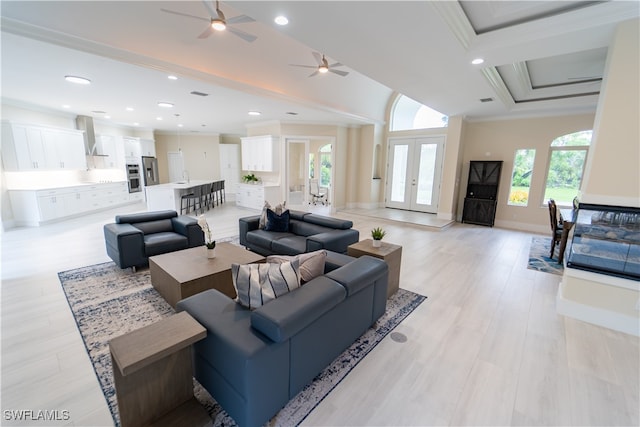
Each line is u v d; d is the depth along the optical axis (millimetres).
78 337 2299
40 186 6348
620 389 1896
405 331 2500
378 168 8789
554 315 2805
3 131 5426
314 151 11031
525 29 2826
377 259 2576
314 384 1890
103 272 3564
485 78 3986
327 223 4145
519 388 1896
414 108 8070
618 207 2531
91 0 2688
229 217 7238
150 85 4285
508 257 4531
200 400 1767
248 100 5246
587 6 2504
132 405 1412
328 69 3770
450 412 1704
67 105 5785
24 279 3336
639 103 2387
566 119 5883
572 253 2766
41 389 1795
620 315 2539
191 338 1437
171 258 3121
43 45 2916
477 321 2680
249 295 1753
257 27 3652
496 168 6637
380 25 2576
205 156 10797
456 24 2691
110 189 7820
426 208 8023
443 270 3959
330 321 1896
